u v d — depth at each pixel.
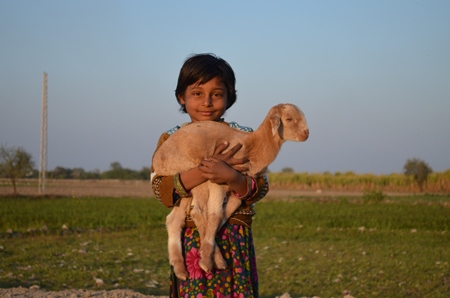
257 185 3.59
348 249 12.36
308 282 8.88
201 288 3.41
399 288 8.43
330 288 8.44
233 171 3.42
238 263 3.49
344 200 27.28
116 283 8.75
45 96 31.61
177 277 3.49
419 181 43.28
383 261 10.69
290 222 17.98
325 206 24.67
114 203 25.59
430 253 11.80
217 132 3.65
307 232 15.72
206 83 3.78
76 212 20.53
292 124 3.81
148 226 16.95
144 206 24.11
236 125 3.96
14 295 7.22
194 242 3.50
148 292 8.20
